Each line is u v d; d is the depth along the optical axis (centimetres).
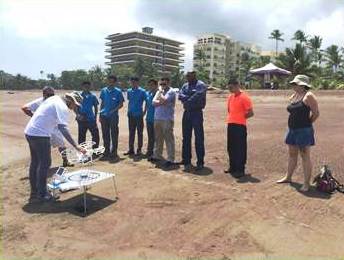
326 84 4278
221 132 1498
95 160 1048
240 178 858
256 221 644
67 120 748
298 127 757
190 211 688
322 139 1283
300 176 859
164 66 14388
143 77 10006
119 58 14300
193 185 813
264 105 2875
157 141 1005
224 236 603
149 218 668
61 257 557
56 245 591
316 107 737
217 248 571
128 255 559
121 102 1067
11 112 2555
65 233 627
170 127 963
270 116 2072
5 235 623
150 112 1034
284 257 541
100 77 10594
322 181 759
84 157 837
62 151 1006
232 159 891
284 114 2175
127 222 658
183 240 596
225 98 3603
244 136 867
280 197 736
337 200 718
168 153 970
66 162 1005
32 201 760
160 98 952
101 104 1080
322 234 601
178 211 690
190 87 920
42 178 754
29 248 584
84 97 1110
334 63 7900
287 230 613
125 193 782
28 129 742
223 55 13425
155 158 1016
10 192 817
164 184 825
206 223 644
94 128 1125
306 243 577
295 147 791
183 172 912
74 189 808
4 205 743
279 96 3594
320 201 713
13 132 1641
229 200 726
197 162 930
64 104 756
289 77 5316
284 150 1125
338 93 3350
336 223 633
